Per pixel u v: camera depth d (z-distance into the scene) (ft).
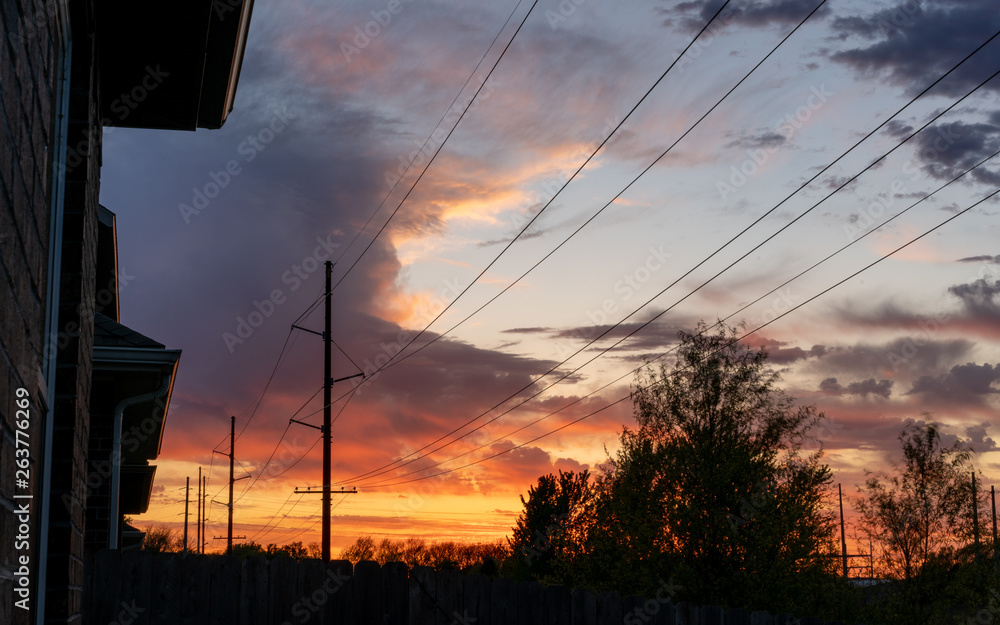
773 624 41.11
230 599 30.22
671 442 70.79
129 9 15.48
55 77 11.02
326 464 88.63
